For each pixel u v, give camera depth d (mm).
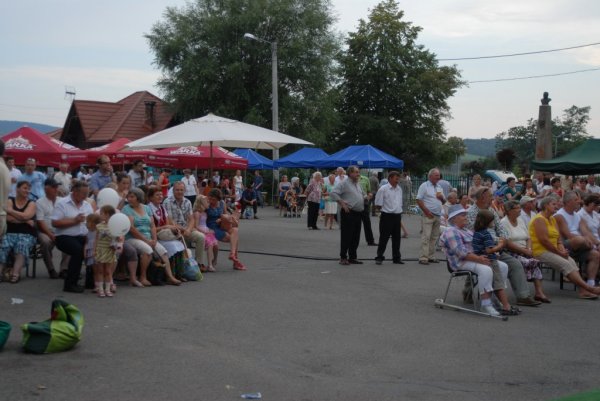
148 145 15555
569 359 6770
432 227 13891
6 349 6582
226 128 15922
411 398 5477
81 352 6559
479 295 9461
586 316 8961
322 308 9070
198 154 21469
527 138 89938
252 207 27047
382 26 52312
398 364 6469
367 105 54188
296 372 6113
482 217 9078
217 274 11883
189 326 7801
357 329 7883
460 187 33188
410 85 51531
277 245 16766
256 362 6391
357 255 15273
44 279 10805
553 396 5602
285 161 31609
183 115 41312
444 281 11633
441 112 54125
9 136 16734
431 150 54219
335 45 42344
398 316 8688
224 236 12414
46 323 6664
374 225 23906
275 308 8977
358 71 52594
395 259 13836
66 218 9742
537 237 10172
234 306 9023
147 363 6234
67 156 17156
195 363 6281
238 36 40312
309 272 12359
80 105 46750
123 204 11695
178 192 11969
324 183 22203
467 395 5590
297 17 41344
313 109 41812
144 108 47094
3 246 10336
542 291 10344
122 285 10469
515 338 7633
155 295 9680
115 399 5203
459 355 6844
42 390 5367
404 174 31328
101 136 44844
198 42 40750
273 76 33625
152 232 10695
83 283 10453
